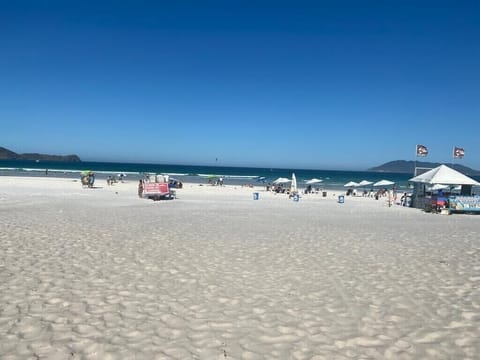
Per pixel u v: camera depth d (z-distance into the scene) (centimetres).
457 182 2131
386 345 410
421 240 1089
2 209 1545
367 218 1672
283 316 485
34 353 375
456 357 386
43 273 646
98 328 436
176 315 480
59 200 2070
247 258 805
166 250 858
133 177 6353
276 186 3897
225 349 393
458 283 649
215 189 3972
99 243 910
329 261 794
